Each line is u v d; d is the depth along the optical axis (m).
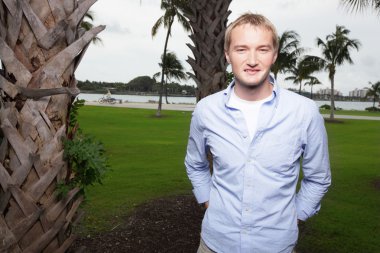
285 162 1.76
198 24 4.82
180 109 39.97
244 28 1.74
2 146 1.95
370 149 13.80
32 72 1.99
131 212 5.33
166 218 5.02
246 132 1.78
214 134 1.86
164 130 18.55
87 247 4.12
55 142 2.02
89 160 2.18
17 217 1.94
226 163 1.82
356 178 8.38
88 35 2.04
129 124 21.28
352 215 5.55
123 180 7.47
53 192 2.04
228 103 1.82
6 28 1.98
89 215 5.19
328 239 4.59
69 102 2.13
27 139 1.94
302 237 4.63
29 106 1.96
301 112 1.76
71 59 2.01
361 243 4.47
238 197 1.81
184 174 8.20
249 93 1.78
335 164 10.40
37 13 1.99
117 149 11.94
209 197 2.19
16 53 1.97
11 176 1.93
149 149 12.09
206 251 1.98
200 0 4.73
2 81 1.93
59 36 1.98
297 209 2.04
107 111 31.62
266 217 1.78
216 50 4.77
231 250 1.85
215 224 1.90
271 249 1.81
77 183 2.24
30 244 1.98
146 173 8.27
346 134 19.89
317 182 1.96
